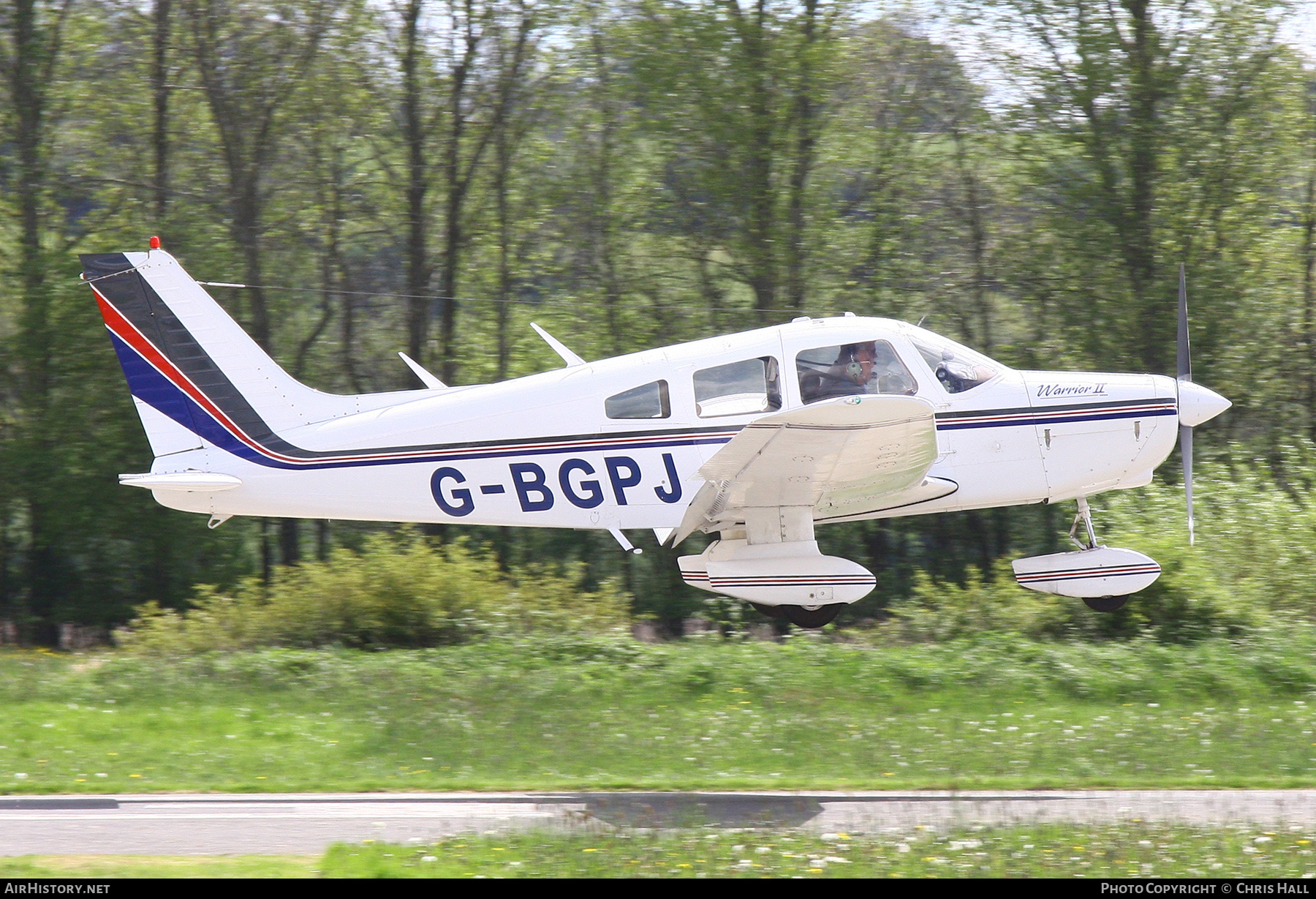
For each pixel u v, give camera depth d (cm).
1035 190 5978
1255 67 5684
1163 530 4009
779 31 5784
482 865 1759
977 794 2222
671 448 3228
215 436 3338
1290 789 2255
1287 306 5900
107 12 5891
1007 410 3234
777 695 2923
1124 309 5625
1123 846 1831
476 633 3778
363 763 2453
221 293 5984
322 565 4106
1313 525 4103
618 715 2766
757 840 1884
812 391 3200
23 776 2316
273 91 5947
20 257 5750
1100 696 2928
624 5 5906
